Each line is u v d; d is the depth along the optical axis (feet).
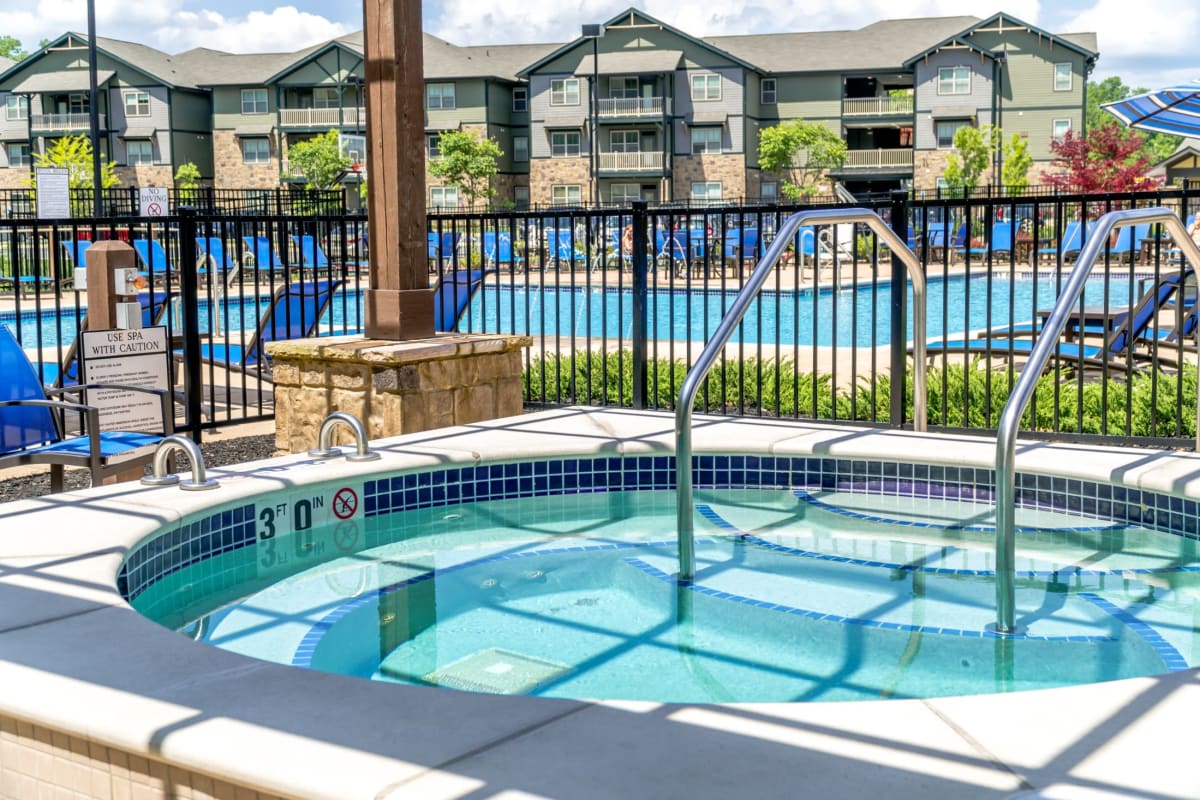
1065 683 8.23
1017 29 143.02
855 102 153.79
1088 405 19.84
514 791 5.04
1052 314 9.46
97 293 15.64
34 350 33.55
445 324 24.62
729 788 5.07
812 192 143.64
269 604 10.49
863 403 21.26
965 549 12.14
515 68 171.73
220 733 5.69
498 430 15.99
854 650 9.00
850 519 13.51
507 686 8.29
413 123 18.16
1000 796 4.97
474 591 10.84
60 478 14.39
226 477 12.78
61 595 8.30
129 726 5.81
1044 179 112.27
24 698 6.21
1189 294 26.00
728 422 16.83
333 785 5.12
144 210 58.08
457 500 14.42
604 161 155.63
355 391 17.76
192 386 19.98
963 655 8.86
